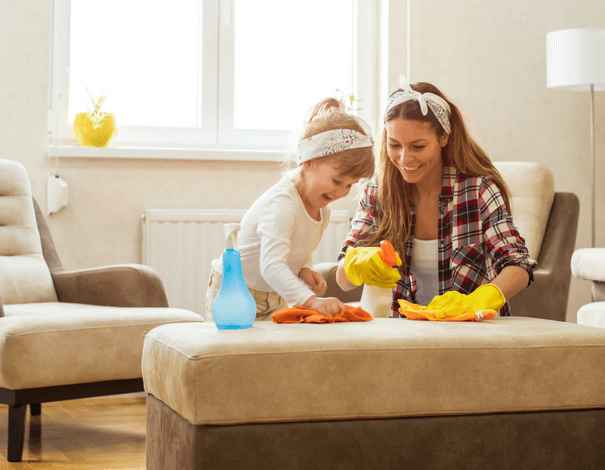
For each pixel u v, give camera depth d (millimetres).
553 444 1137
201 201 3197
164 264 3068
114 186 3111
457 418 1112
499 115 3449
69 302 2568
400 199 1654
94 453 2055
